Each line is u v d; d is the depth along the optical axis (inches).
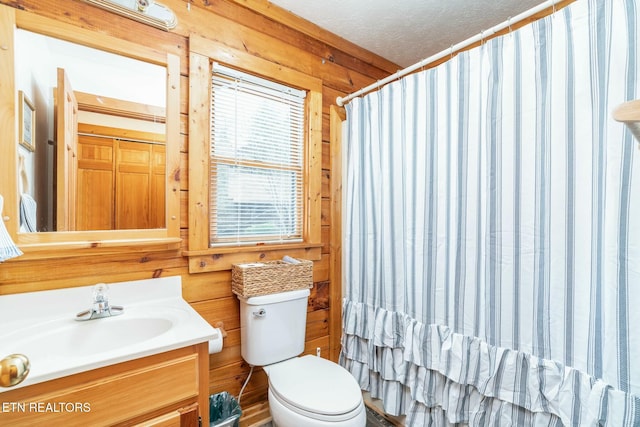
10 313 42.8
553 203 42.9
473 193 51.8
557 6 56.6
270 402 53.1
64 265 46.9
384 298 66.5
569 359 41.7
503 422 47.7
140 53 52.2
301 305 65.1
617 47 37.1
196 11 58.3
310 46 74.4
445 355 54.0
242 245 65.6
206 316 59.9
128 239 51.1
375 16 69.6
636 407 35.8
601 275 38.9
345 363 76.4
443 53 55.9
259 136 68.3
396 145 64.2
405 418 64.6
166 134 54.7
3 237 34.8
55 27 45.6
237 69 64.0
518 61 45.9
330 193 79.0
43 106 45.7
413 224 60.6
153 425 36.2
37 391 30.5
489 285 49.6
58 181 46.7
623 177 36.7
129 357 34.5
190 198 57.1
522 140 45.7
